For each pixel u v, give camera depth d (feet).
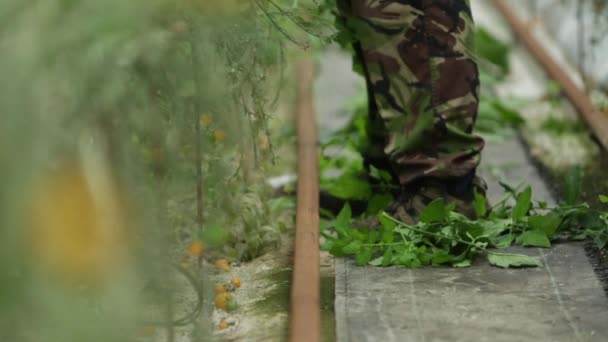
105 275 8.84
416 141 17.33
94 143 9.48
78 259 8.60
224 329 14.58
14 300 8.21
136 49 10.25
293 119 25.79
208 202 16.43
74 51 9.03
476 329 13.73
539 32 40.29
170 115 12.96
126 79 10.71
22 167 8.04
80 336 8.37
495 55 32.71
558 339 13.41
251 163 18.31
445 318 14.12
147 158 12.77
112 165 9.86
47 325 8.38
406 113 17.30
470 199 17.51
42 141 8.27
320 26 15.72
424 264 16.33
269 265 17.21
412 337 13.47
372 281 15.67
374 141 19.79
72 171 8.83
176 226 15.24
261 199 18.25
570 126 26.25
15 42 8.29
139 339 13.20
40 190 8.34
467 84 17.22
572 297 14.82
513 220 17.26
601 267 16.10
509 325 13.85
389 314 14.28
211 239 14.21
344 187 19.44
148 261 10.33
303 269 14.92
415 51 17.12
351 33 17.84
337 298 14.88
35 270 8.41
